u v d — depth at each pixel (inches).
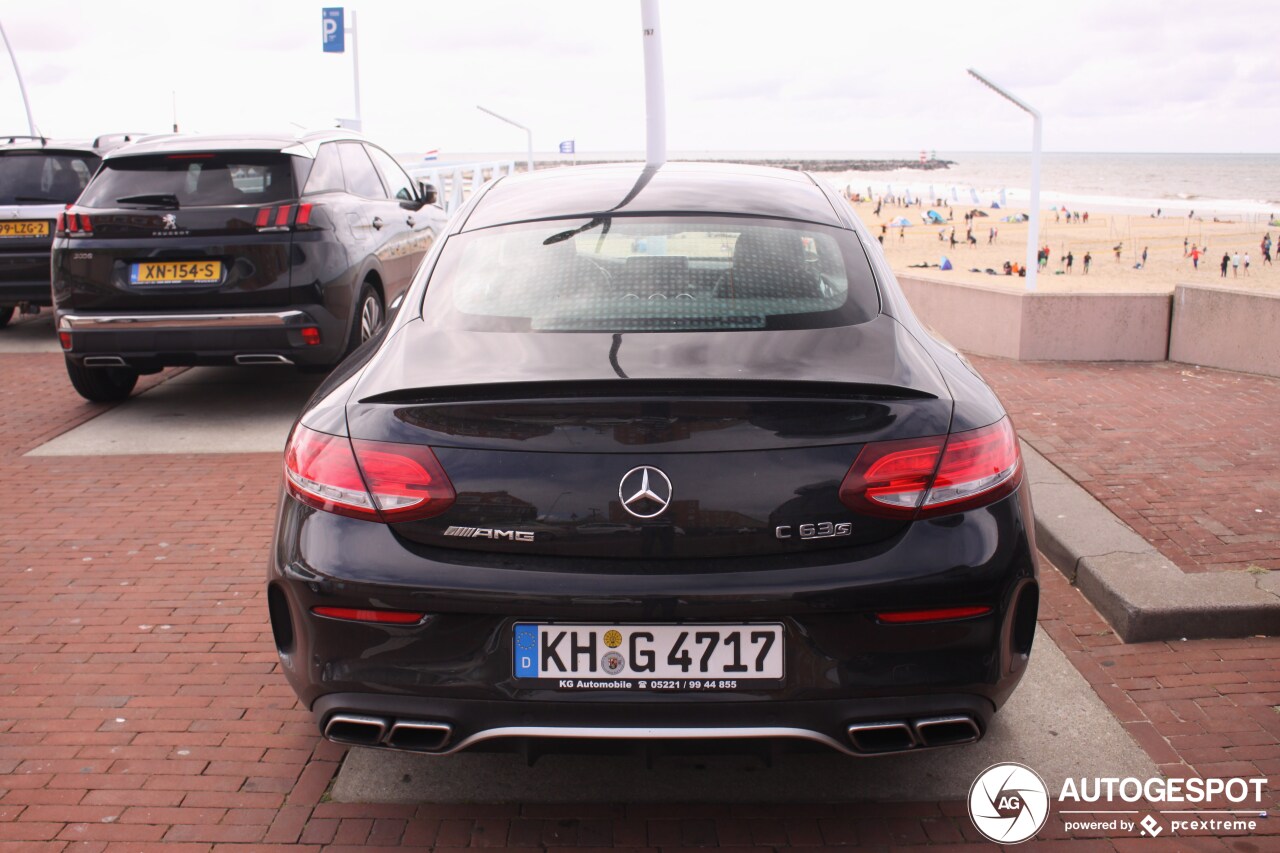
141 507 197.5
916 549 87.7
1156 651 137.2
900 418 90.0
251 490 207.2
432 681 89.0
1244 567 154.3
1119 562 153.6
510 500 87.3
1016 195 5748.0
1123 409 251.4
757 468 86.6
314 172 256.1
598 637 87.2
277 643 99.4
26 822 102.7
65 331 239.1
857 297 108.7
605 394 88.9
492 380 92.8
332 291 243.8
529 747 90.8
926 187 6254.9
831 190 137.2
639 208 124.3
